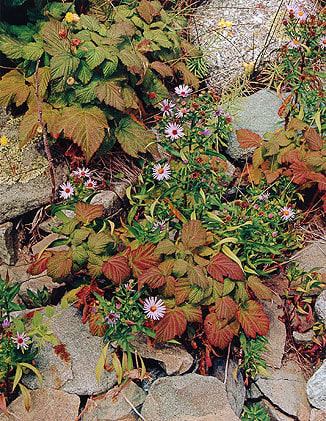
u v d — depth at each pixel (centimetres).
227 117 167
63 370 148
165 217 162
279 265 163
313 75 178
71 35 168
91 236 150
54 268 148
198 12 202
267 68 195
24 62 173
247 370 154
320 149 170
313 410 152
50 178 169
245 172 176
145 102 182
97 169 173
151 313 146
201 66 194
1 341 143
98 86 167
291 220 166
